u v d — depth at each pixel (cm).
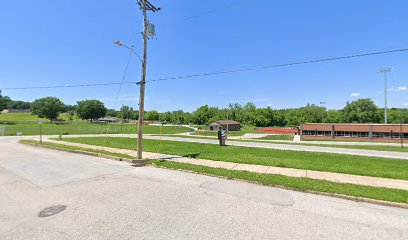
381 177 841
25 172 913
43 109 11300
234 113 11188
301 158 1332
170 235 411
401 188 695
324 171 934
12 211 520
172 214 504
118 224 454
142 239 396
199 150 1642
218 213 511
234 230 432
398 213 525
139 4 1172
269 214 509
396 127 3944
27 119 11381
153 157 1255
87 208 536
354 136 4266
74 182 765
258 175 828
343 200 609
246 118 10625
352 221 479
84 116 12412
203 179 815
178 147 1842
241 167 995
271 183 739
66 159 1242
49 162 1146
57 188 695
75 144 1959
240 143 2584
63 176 848
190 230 430
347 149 2145
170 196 624
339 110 9994
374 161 1289
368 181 776
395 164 1189
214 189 693
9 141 2469
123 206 549
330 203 584
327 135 4484
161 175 873
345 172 910
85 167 1022
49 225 450
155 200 591
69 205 555
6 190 675
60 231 425
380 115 8925
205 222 465
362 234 423
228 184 751
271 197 625
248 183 767
